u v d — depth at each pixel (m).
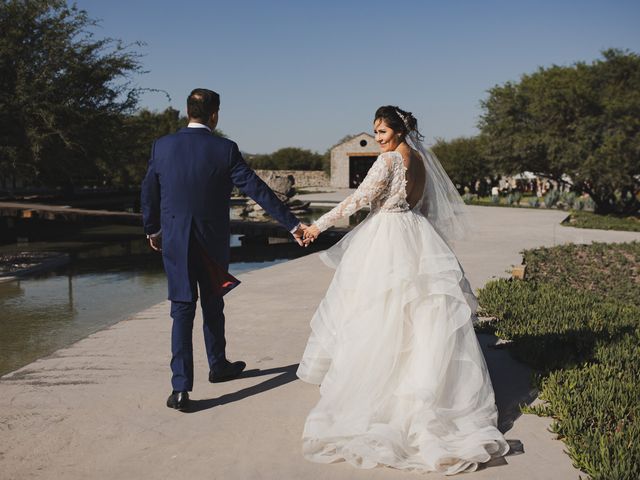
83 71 16.11
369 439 2.82
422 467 2.72
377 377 3.05
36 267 10.78
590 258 11.09
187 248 3.47
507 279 7.97
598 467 2.63
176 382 3.46
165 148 3.51
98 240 16.39
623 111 28.45
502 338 4.97
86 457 2.89
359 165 65.62
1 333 6.25
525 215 23.45
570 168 30.12
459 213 3.78
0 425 3.27
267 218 25.50
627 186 29.72
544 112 30.47
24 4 15.34
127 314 7.18
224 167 3.53
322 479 2.67
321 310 3.49
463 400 3.08
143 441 3.07
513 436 3.11
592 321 5.45
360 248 3.37
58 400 3.65
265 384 3.94
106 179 36.06
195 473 2.73
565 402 3.38
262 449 2.97
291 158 80.94
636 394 3.43
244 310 6.25
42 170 17.23
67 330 6.39
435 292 3.11
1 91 14.66
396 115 3.43
